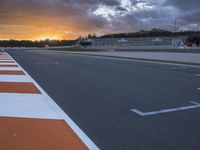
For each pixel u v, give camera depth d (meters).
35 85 11.84
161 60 31.16
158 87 11.93
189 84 12.88
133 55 40.53
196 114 7.37
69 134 5.65
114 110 7.78
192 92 10.69
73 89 11.27
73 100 9.10
